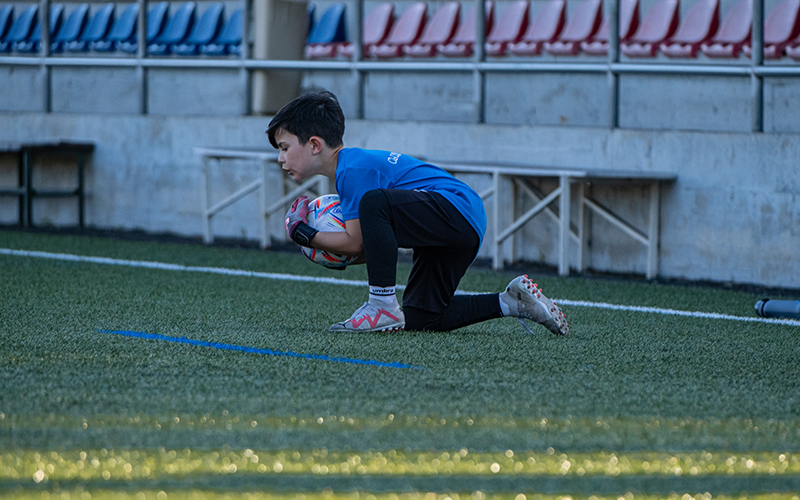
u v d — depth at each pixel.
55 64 28.62
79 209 28.16
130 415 8.02
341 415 8.14
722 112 23.17
